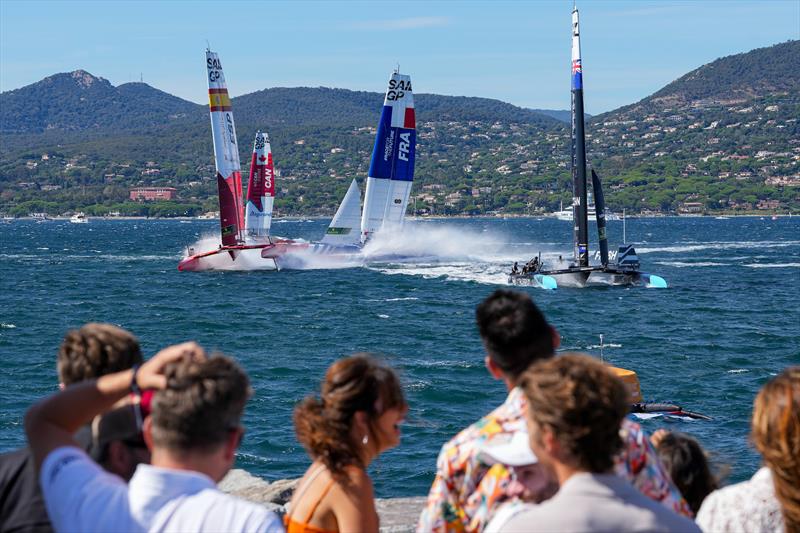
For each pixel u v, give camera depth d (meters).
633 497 8.78
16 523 9.84
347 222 174.38
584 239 138.12
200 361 8.76
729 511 9.91
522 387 9.05
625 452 10.12
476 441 10.43
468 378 68.69
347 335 95.00
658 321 102.94
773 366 74.12
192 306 121.38
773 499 9.78
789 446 8.87
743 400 59.91
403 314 111.88
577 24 131.38
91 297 132.75
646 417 53.75
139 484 8.63
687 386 65.38
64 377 10.23
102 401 8.80
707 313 109.69
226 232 170.62
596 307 115.50
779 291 134.38
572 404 8.59
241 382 8.82
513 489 10.24
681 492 12.65
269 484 23.30
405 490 41.75
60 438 8.87
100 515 8.59
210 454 8.73
